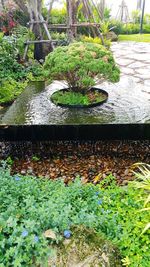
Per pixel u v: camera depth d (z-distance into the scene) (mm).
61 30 8094
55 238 1506
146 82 4477
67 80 3389
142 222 1842
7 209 1652
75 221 1663
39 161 3018
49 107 3410
